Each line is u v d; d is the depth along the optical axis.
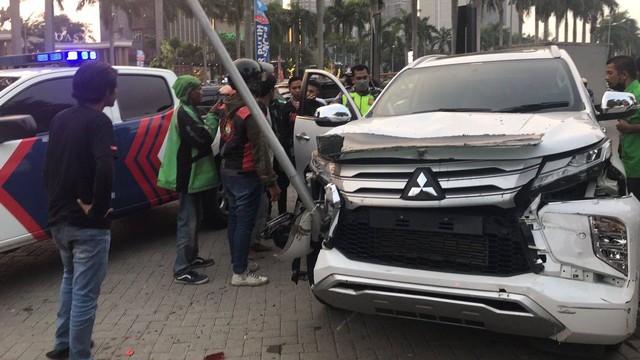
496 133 3.21
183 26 98.25
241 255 5.00
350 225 3.36
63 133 3.31
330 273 3.31
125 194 5.79
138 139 5.92
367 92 7.16
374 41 13.27
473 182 2.98
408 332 4.00
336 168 3.46
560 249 2.87
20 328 4.29
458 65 4.81
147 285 5.14
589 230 2.87
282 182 6.54
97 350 3.85
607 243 2.87
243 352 3.77
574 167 3.02
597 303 2.77
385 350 3.73
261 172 4.68
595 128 3.38
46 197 4.97
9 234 4.72
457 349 3.72
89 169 3.27
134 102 6.05
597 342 2.83
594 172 3.05
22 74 5.24
